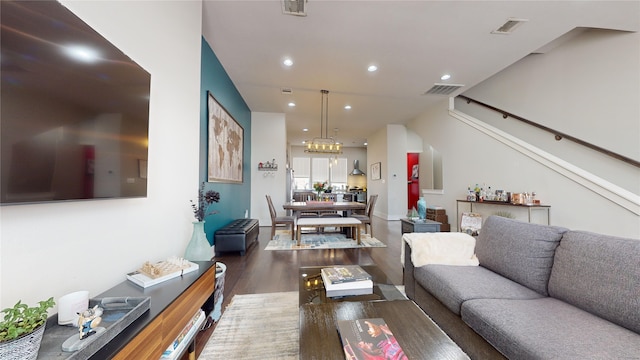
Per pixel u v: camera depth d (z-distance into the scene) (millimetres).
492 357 1160
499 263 1724
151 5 1587
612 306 1100
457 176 4859
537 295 1438
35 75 827
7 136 747
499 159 3959
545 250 1504
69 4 1021
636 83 2742
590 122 3143
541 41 3008
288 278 2650
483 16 2543
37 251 915
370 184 8695
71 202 1047
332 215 5590
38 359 681
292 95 4883
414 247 2020
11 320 655
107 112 1137
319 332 1065
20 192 783
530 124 3787
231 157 4242
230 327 1729
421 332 1045
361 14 2506
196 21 2217
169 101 1794
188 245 1841
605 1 2297
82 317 782
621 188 2639
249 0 2314
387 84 4320
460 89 4547
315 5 2379
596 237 1306
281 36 2900
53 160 890
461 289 1479
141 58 1488
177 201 1892
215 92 3408
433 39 2961
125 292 1164
